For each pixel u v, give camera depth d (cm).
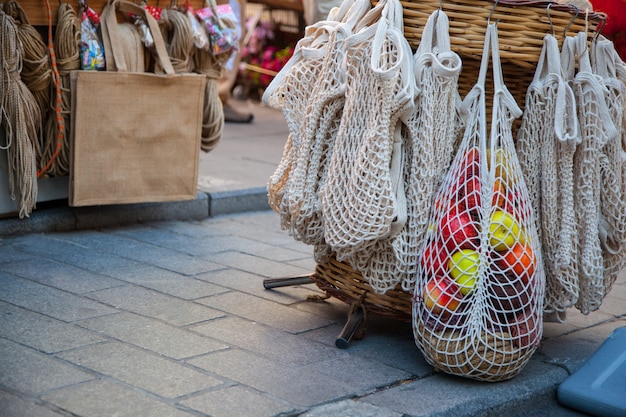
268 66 883
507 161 269
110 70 392
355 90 269
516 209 268
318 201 286
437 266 265
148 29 400
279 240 426
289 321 311
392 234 270
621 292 384
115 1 395
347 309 329
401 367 277
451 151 279
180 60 413
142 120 401
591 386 277
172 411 230
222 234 429
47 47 378
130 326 292
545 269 290
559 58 275
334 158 274
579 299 299
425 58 266
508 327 263
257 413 233
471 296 262
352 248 270
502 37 275
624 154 295
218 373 258
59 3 380
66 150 391
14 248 374
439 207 270
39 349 266
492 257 265
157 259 376
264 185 499
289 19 939
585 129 279
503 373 266
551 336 322
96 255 374
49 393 236
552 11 276
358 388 257
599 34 294
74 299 315
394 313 295
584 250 287
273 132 705
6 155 380
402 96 256
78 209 414
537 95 277
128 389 242
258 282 354
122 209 427
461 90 286
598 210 290
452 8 271
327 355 282
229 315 312
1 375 245
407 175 273
